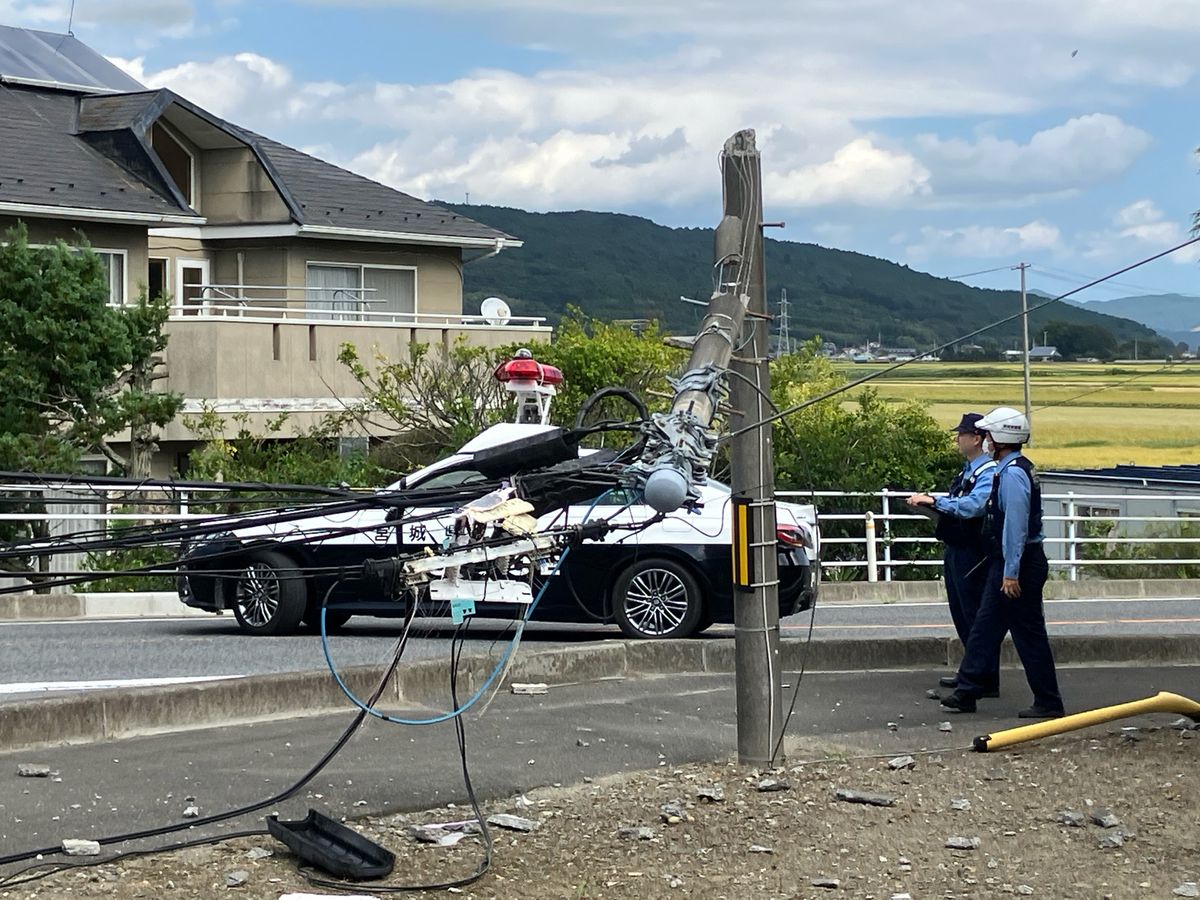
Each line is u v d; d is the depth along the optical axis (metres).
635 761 8.91
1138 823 7.44
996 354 78.31
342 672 10.51
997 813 7.68
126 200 24.33
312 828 7.18
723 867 6.92
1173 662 12.62
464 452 13.89
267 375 24.58
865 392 29.25
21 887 6.42
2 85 27.06
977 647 10.16
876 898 6.49
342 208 28.92
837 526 24.02
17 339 19.03
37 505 17.31
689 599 13.45
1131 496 22.23
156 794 8.01
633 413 23.53
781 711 8.80
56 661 12.46
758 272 8.38
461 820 7.71
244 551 6.39
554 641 14.08
